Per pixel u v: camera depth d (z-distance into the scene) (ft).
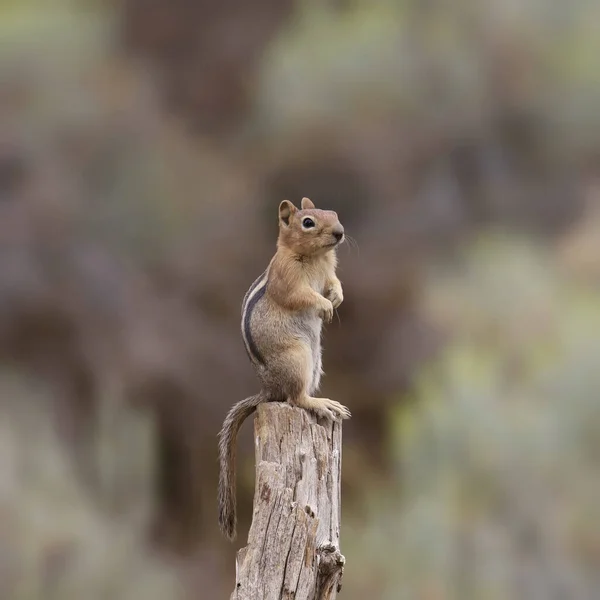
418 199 85.51
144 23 100.42
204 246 78.28
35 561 51.62
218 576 60.29
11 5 92.53
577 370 54.80
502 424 52.34
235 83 99.35
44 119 81.41
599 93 96.17
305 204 26.81
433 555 47.34
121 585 52.95
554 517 49.67
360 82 86.28
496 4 98.63
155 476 65.72
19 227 75.61
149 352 70.74
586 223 81.46
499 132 95.25
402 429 54.54
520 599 47.21
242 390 72.02
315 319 25.44
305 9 96.73
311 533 20.24
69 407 68.90
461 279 73.67
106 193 79.87
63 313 72.23
